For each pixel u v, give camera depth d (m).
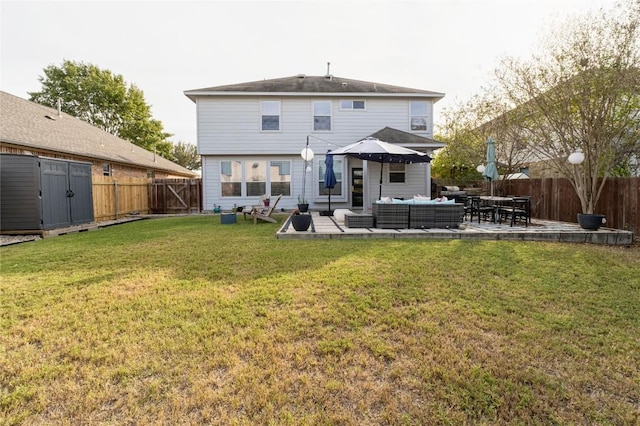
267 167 14.48
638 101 7.58
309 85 14.90
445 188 16.42
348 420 1.89
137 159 18.58
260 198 14.46
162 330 2.90
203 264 5.11
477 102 14.25
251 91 13.87
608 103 7.65
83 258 5.59
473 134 14.95
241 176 14.42
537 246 6.40
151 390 2.12
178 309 3.35
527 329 2.95
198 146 14.06
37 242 7.41
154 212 16.05
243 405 2.00
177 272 4.68
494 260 5.23
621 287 4.07
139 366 2.36
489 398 2.07
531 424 1.87
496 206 9.96
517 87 9.27
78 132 15.73
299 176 14.55
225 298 3.64
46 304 3.50
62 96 27.86
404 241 6.93
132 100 31.39
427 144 12.88
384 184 14.31
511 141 12.31
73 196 9.95
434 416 1.92
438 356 2.51
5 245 7.06
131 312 3.28
